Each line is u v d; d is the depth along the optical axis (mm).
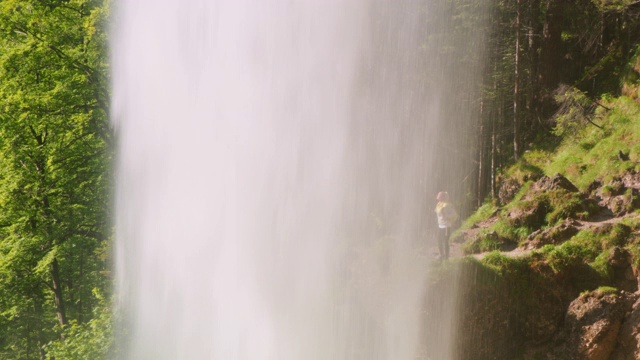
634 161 16469
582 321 12172
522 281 12992
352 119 20422
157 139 21125
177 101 20734
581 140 19344
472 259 13430
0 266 22453
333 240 17625
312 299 16125
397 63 21250
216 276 18766
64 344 19016
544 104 21984
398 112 21328
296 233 18156
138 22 21797
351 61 20375
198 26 20234
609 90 20766
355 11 20391
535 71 22719
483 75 22766
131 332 19562
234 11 19672
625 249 12945
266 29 19547
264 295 17391
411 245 16109
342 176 19875
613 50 22203
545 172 19422
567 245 13297
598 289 12414
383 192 20312
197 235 19547
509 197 19047
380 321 14242
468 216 21359
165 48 20984
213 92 19969
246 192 19203
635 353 11508
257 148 19406
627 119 18344
